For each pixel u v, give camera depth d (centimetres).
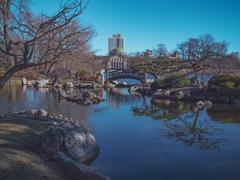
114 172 1461
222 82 4888
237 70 8112
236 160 1677
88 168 1261
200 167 1556
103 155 1722
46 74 2012
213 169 1529
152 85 6625
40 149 1424
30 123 1912
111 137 2191
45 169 1220
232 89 4569
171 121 2944
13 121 1933
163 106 4244
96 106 4147
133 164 1582
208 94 4841
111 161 1620
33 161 1263
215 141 2106
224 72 7681
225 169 1531
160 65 9606
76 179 1208
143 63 10669
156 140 2112
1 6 1506
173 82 6191
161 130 2473
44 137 1481
